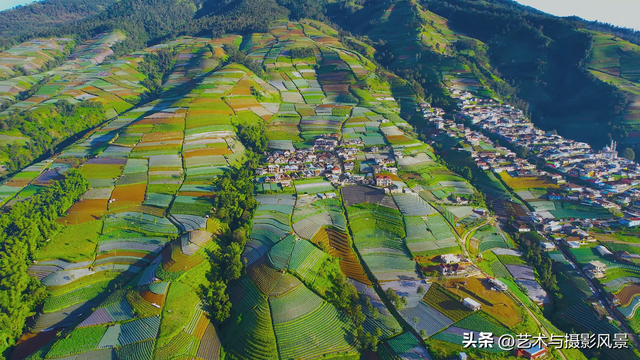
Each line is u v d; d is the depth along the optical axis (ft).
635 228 433.07
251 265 372.79
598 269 372.79
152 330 302.66
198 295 343.05
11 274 351.87
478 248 411.95
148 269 366.84
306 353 292.81
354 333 313.32
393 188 499.10
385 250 396.78
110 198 471.21
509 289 352.28
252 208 460.14
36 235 393.29
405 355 287.48
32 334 321.32
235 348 304.50
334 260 382.63
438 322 314.76
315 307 328.08
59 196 461.78
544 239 424.87
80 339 298.56
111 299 337.31
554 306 355.36
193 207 451.12
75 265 378.32
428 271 365.81
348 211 455.22
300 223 430.61
